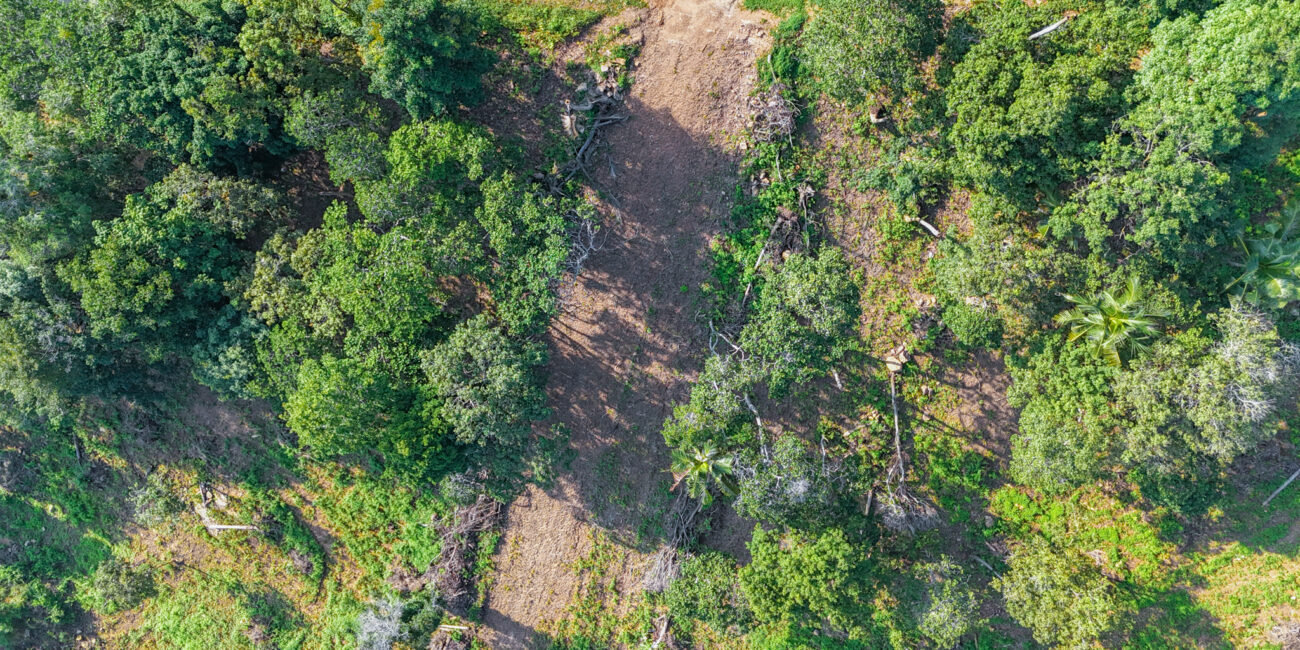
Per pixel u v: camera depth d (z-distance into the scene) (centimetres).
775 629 4009
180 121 3316
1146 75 3006
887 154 3672
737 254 3775
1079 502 3756
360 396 3334
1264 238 3259
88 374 3753
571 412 3966
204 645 4344
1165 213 2998
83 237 3472
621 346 3903
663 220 3825
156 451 4288
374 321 3403
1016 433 3756
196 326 3678
